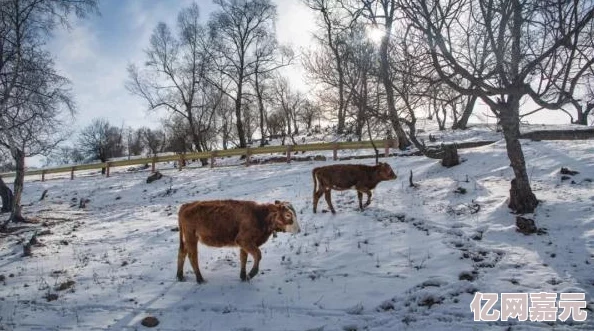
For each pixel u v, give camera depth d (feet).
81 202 83.41
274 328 25.61
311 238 40.37
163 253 40.22
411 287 29.43
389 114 59.72
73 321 27.76
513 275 30.04
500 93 31.45
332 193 56.95
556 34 28.81
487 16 31.99
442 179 55.21
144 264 37.52
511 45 33.71
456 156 59.98
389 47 39.04
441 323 24.97
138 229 51.31
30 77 60.13
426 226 40.68
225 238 31.94
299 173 75.66
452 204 45.70
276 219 31.24
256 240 31.76
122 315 28.25
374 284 30.37
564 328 23.82
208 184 81.87
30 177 150.00
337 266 33.94
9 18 62.54
